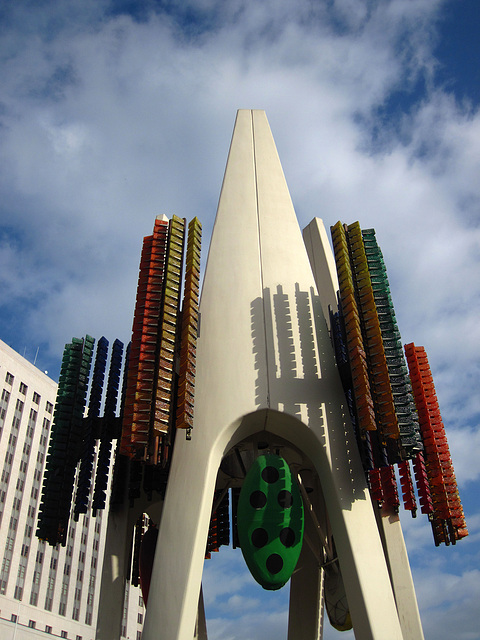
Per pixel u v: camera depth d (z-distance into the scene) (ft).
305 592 104.06
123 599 86.38
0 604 230.48
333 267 124.88
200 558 76.43
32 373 284.82
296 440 88.38
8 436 260.83
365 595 74.02
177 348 85.97
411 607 83.10
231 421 83.87
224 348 89.76
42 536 88.38
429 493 91.86
